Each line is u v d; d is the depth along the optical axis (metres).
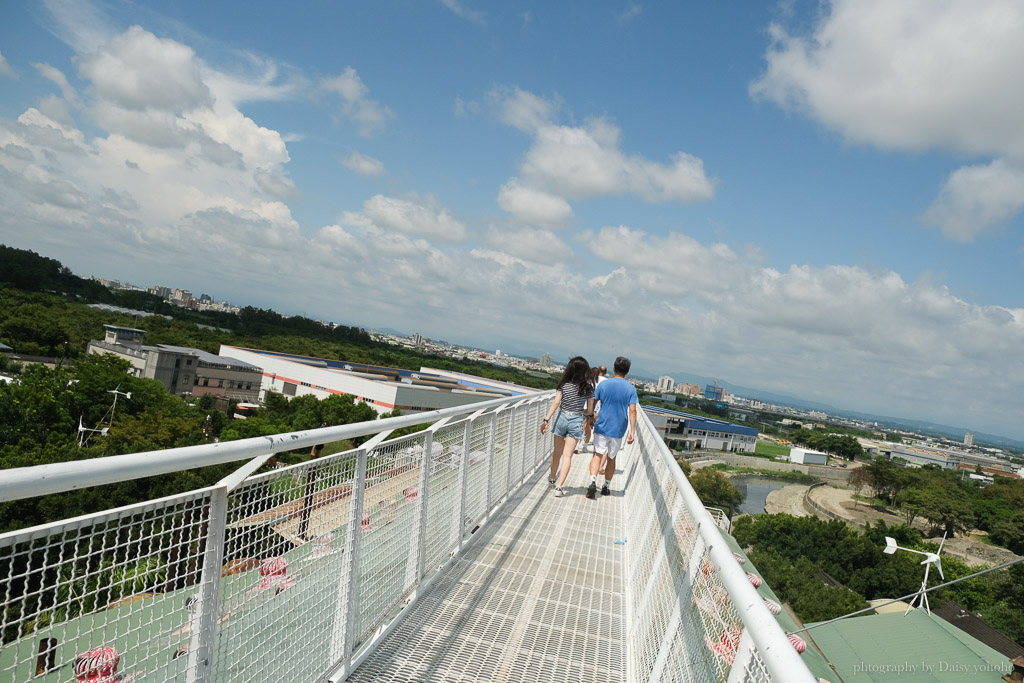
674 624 2.61
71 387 58.84
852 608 45.56
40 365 58.47
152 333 135.00
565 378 7.84
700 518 2.25
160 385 70.62
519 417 7.72
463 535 5.01
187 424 61.59
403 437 3.41
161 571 1.55
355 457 2.76
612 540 6.02
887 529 72.75
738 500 91.50
